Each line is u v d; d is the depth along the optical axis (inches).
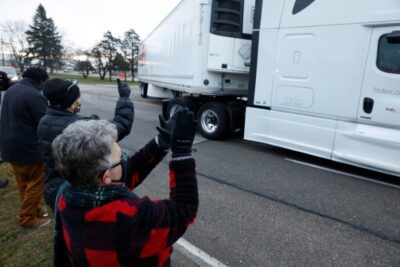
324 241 119.0
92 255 42.9
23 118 110.3
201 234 122.6
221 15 266.8
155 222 43.7
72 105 82.6
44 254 106.7
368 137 180.7
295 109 213.2
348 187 175.8
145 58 474.3
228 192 165.2
